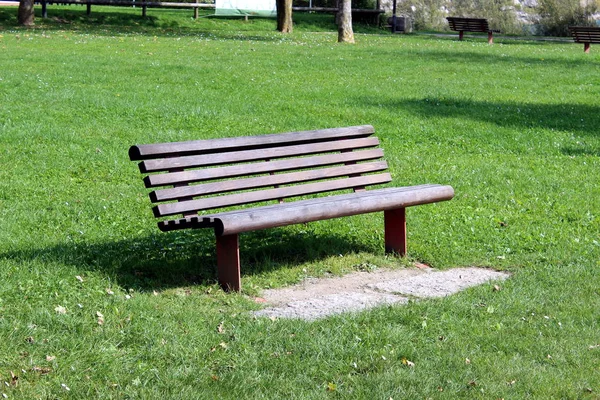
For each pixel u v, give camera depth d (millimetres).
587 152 11984
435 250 7074
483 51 24922
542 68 21000
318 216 6148
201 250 6762
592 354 4953
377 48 24484
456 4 42125
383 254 6957
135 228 7422
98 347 4691
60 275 5828
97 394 4211
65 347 4699
